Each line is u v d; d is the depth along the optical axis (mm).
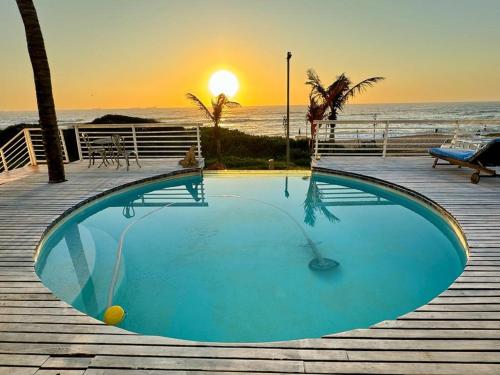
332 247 4023
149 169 6812
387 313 2738
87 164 7348
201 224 4855
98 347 1709
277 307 2834
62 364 1592
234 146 17344
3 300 2223
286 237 4352
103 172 6539
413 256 3736
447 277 3260
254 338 2469
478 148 5801
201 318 2703
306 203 5723
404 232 4398
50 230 3848
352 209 5281
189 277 3375
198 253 3934
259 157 15984
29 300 2219
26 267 2762
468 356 1617
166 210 5438
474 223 3520
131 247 4066
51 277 3289
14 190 5238
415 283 3188
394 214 5051
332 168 6684
